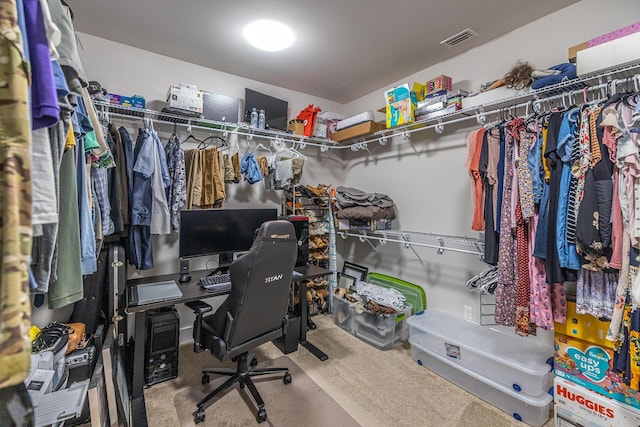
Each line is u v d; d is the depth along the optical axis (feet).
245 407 5.59
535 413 5.13
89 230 3.17
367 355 7.57
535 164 4.97
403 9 6.09
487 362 5.79
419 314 7.82
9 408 1.82
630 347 3.99
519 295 5.24
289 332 7.61
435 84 7.57
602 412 4.53
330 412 5.49
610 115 4.04
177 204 7.07
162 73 8.02
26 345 1.31
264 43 7.23
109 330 5.47
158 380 6.37
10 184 1.31
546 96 5.79
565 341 5.03
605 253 4.12
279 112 9.61
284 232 5.36
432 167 8.72
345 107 12.01
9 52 1.35
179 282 6.75
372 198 9.17
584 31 5.80
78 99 2.76
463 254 7.94
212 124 8.01
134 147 6.86
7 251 1.29
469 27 6.74
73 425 4.66
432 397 5.94
